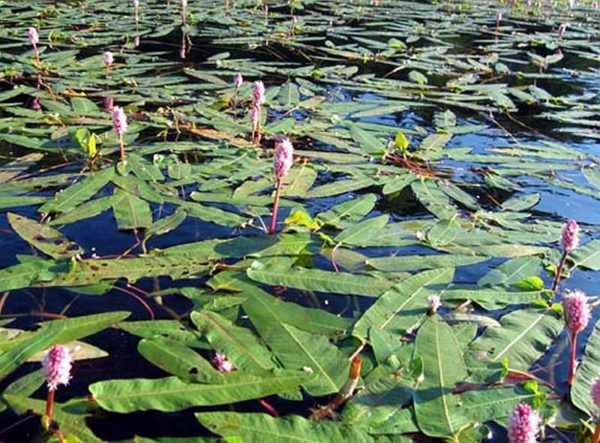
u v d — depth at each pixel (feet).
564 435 6.33
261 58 24.52
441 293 8.51
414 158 14.39
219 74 20.94
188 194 11.56
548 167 14.19
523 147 15.74
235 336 7.32
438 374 6.85
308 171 12.88
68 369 5.87
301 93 19.38
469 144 16.01
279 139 15.08
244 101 17.98
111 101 16.62
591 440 5.88
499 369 7.03
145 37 26.78
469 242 10.20
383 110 18.01
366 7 40.57
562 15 41.09
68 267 8.63
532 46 30.42
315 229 10.36
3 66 19.77
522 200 12.28
